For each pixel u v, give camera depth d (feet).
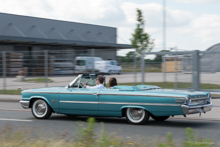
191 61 49.67
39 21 123.13
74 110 28.37
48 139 19.01
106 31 149.89
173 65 50.24
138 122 26.53
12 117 31.50
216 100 43.32
